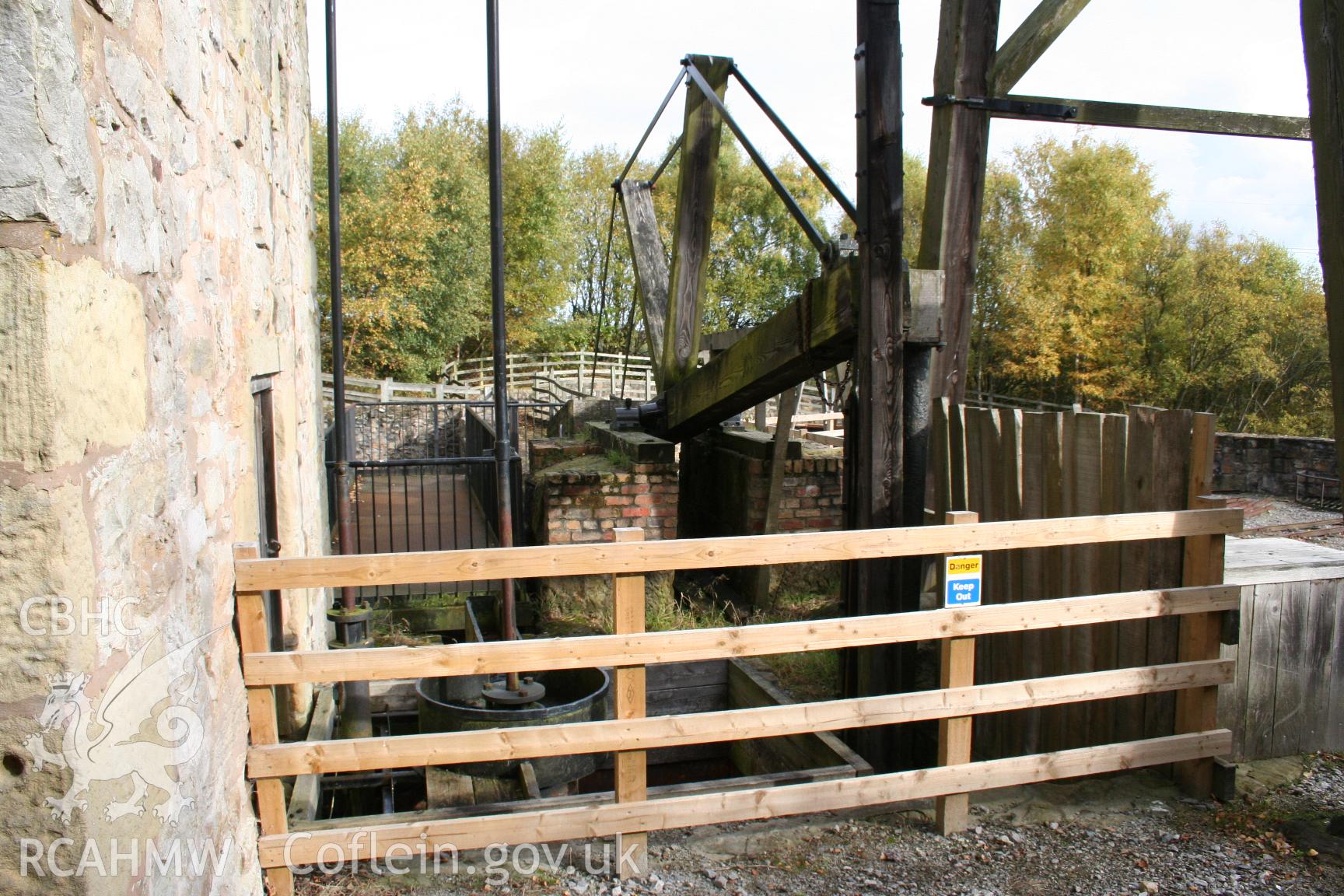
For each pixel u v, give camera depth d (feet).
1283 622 11.46
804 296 14.11
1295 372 101.60
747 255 134.82
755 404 18.16
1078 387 102.22
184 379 7.03
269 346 11.69
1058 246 101.30
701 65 19.07
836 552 9.03
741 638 8.76
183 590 6.56
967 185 16.34
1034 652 12.23
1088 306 98.99
